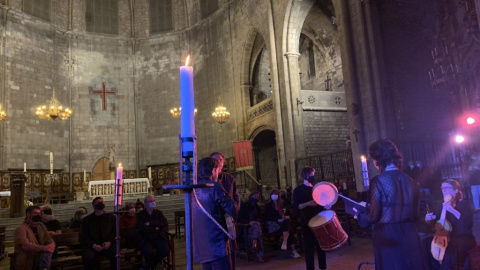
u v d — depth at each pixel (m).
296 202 6.16
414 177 12.73
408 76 16.47
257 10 24.06
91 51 28.66
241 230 9.14
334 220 5.21
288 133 20.91
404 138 15.39
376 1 16.19
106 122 28.31
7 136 23.39
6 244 13.73
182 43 29.98
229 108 26.81
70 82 27.58
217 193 3.73
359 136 15.65
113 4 30.09
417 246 3.37
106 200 19.94
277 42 22.14
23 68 24.83
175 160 28.45
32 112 24.91
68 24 28.08
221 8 27.67
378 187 3.47
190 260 2.65
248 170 25.09
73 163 26.77
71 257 7.60
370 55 15.78
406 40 16.80
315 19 25.50
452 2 14.84
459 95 14.38
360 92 16.03
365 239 10.19
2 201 21.00
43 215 8.45
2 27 24.12
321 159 20.08
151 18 30.53
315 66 27.72
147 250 7.25
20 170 23.62
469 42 13.96
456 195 4.94
